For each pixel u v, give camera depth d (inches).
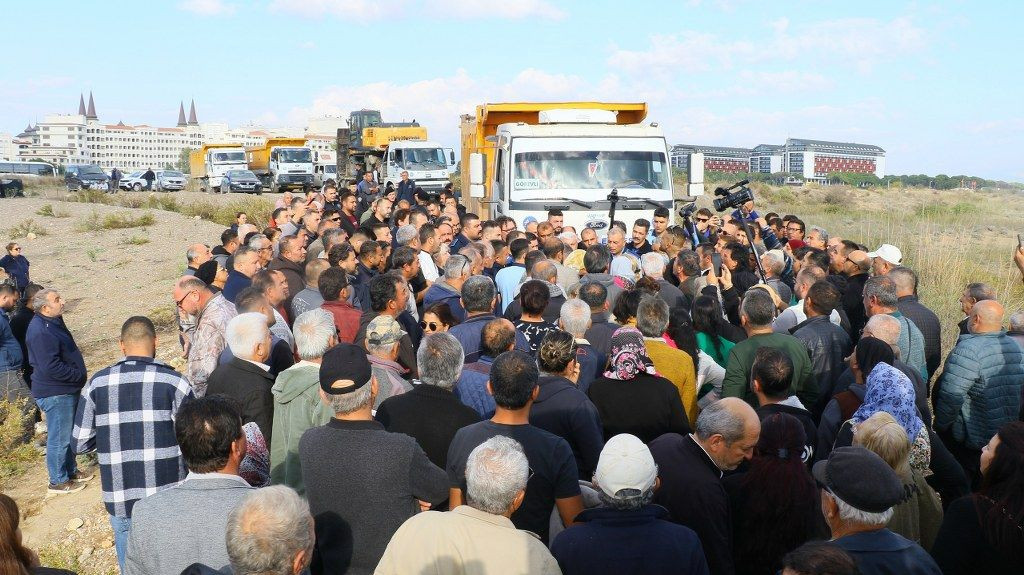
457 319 229.9
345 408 136.3
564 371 171.9
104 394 179.0
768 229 419.5
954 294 436.8
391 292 218.1
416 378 215.6
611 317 260.1
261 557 103.1
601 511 120.2
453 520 113.0
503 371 140.5
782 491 135.0
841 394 179.2
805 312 233.6
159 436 179.9
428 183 1247.5
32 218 1087.0
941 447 174.6
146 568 123.9
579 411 163.2
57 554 237.0
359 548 132.3
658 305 202.1
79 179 1823.3
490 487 111.9
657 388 174.6
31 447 327.9
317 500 134.5
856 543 113.0
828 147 6358.3
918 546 114.6
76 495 287.9
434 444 156.2
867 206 1317.7
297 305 257.8
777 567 135.2
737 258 326.6
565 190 491.2
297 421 160.7
